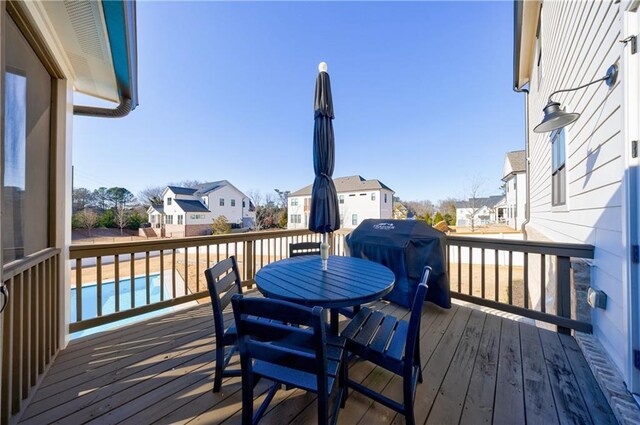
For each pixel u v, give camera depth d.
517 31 5.44
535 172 5.99
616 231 1.89
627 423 1.35
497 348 2.17
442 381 1.76
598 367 1.80
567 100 3.28
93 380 1.80
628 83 1.69
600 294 2.03
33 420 1.45
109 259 11.34
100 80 2.76
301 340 1.06
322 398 1.07
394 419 1.46
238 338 1.18
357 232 3.73
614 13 1.99
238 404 1.58
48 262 1.99
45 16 1.81
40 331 1.85
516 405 1.54
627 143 1.68
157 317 2.90
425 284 1.33
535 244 2.60
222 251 13.49
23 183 1.72
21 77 1.68
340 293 1.62
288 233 4.68
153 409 1.53
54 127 2.15
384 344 1.49
